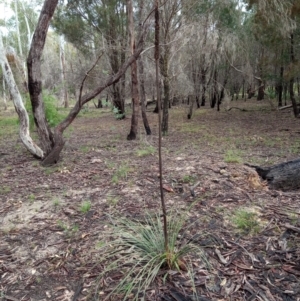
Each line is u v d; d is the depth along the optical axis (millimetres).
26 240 2920
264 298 1948
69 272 2381
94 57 14430
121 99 15094
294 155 5945
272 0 9383
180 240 2635
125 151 6934
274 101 20188
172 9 7957
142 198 3734
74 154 6797
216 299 1966
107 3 12891
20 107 5977
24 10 21500
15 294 2170
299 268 2215
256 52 16469
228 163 5066
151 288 2084
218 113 16172
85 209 3490
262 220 2990
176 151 6672
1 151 7711
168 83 9312
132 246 2369
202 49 11828
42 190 4355
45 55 26141
